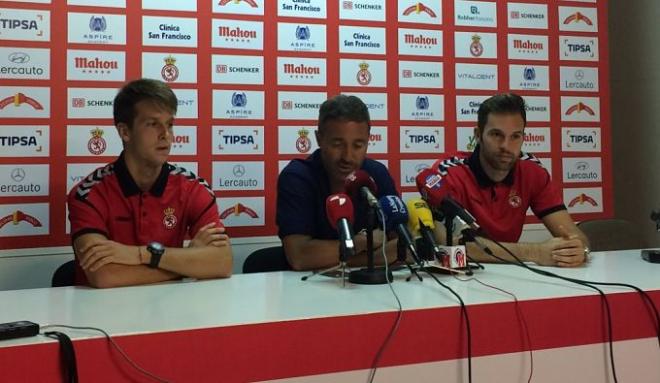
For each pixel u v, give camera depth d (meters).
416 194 2.79
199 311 1.10
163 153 1.86
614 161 3.51
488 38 2.91
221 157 2.55
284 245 1.86
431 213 1.53
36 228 2.33
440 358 1.11
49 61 2.34
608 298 1.23
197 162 2.52
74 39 2.37
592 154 3.06
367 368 1.06
